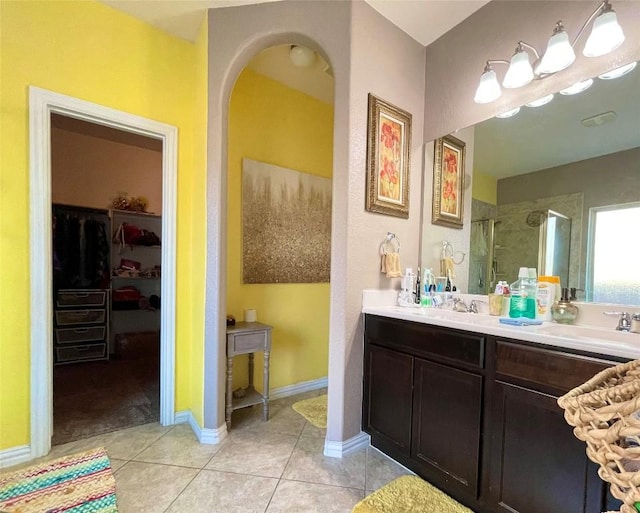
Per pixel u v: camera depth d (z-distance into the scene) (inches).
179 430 80.0
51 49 67.1
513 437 47.3
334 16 69.9
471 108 75.8
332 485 59.8
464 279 76.6
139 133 80.4
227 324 86.9
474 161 75.1
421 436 60.8
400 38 79.4
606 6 51.6
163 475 62.3
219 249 75.7
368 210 72.6
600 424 23.5
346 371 70.1
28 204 65.5
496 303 66.8
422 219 85.0
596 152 56.7
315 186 112.1
